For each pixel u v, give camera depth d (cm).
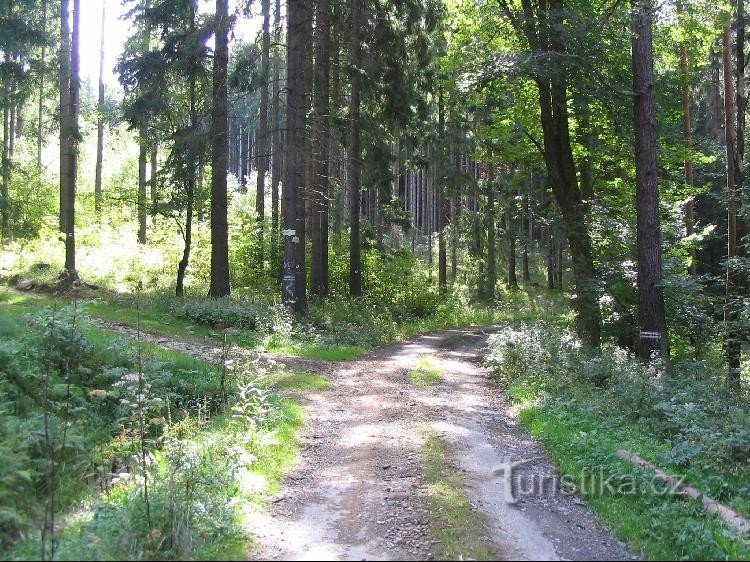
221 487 668
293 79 2062
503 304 3734
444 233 3672
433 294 3306
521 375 1455
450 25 2325
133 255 2639
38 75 2420
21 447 710
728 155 1744
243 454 754
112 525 570
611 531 635
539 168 2192
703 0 1588
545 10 1571
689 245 2083
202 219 2898
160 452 789
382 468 805
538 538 608
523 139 2064
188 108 2234
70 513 644
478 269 4212
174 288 2362
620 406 1095
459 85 1706
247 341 1717
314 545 577
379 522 631
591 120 1861
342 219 2702
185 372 1162
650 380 1177
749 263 1446
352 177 2608
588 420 1023
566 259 4225
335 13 2362
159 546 541
